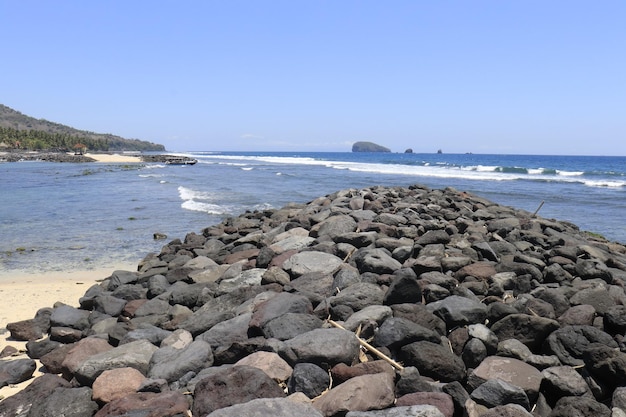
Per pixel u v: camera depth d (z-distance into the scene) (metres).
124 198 27.78
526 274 7.86
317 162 92.69
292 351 5.41
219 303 7.80
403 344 5.57
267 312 6.50
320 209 15.88
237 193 30.41
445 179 44.31
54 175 48.97
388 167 67.81
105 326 7.53
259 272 8.90
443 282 7.31
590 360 5.16
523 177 47.12
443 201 16.48
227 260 10.80
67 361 6.15
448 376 5.20
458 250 9.27
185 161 83.75
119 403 4.88
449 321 6.21
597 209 25.67
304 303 6.77
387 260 8.30
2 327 8.53
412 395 4.71
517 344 5.57
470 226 11.74
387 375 4.93
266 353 5.48
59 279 11.79
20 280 11.69
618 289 7.38
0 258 13.90
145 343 6.29
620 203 27.97
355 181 40.81
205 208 23.44
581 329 5.62
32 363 6.48
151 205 24.69
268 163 86.69
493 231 12.02
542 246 10.72
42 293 10.55
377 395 4.63
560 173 55.03
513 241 11.00
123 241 16.25
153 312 8.05
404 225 11.88
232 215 21.48
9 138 129.62
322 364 5.32
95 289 9.67
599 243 12.20
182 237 16.89
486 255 9.11
